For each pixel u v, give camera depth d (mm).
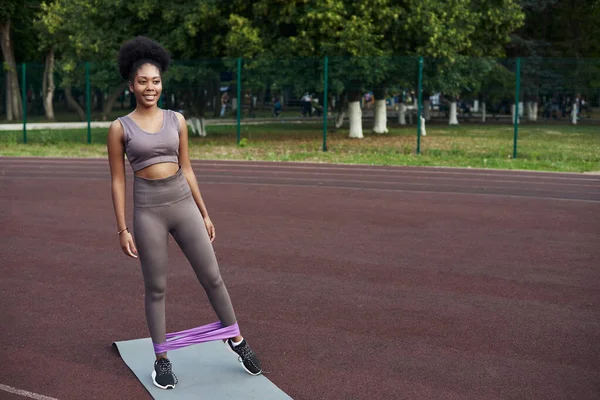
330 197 12742
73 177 15516
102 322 5867
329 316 6031
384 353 5215
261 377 4781
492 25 30672
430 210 11469
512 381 4742
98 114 42562
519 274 7445
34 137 26219
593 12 42375
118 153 4500
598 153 21094
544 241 9141
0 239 8883
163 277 4598
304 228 9750
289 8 23469
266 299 6480
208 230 4840
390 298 6547
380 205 11906
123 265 7672
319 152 21250
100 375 4816
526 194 13492
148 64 4449
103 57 25547
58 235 9164
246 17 25156
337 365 4992
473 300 6516
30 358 5086
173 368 4953
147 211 4496
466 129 31953
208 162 18625
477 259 8078
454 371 4898
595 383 4730
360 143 24516
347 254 8234
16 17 37938
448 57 24016
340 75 23422
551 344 5430
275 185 14305
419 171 17031
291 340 5461
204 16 23875
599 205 12258
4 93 38281
